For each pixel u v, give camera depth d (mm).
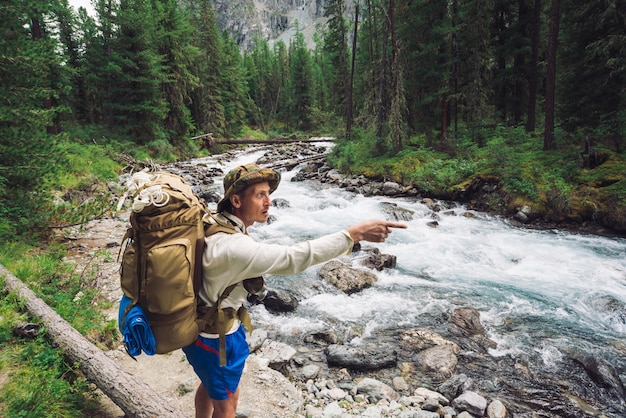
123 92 28875
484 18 20625
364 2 31422
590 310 7020
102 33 27594
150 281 1351
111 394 2873
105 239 9086
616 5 15508
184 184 1562
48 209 8164
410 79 22766
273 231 12109
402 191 17359
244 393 3793
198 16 46656
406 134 22406
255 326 6078
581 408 4488
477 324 6359
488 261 9648
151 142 28875
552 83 16266
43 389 2926
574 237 11625
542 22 23281
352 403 4148
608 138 15523
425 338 5855
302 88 65938
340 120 35531
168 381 3896
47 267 6109
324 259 1373
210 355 1636
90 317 4797
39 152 7777
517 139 19031
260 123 67750
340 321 6352
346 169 22000
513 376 5066
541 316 6781
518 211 13547
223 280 1444
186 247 1372
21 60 7348
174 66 33250
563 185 13430
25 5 7539
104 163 18281
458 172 16625
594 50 15680
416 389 4641
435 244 10914
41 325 3811
